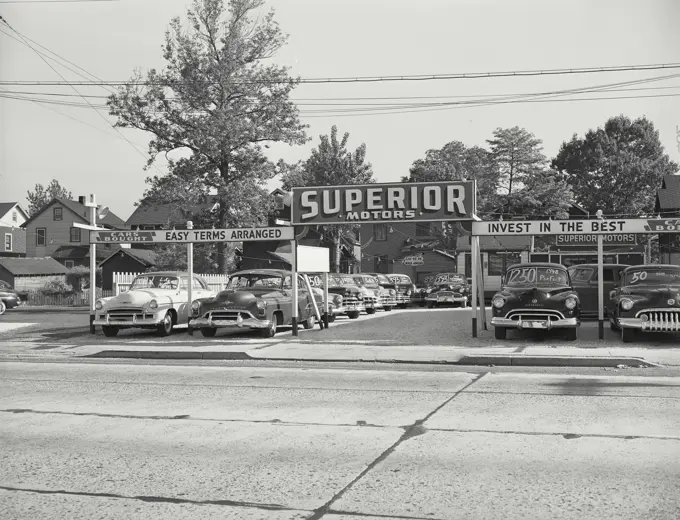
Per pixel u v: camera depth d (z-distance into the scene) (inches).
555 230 652.1
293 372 507.8
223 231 745.6
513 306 652.7
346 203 700.7
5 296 1327.5
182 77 1590.8
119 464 255.9
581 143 3235.7
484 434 296.0
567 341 658.2
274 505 209.2
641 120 3189.0
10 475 243.0
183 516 200.5
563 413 338.3
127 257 2196.1
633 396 386.6
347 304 997.8
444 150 2150.6
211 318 719.1
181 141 1609.3
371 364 565.3
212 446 281.3
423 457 260.8
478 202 1963.6
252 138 1616.6
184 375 492.7
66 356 644.7
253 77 1609.3
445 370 520.1
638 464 246.8
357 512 201.9
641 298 615.5
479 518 195.3
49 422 328.8
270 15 1622.8
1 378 477.1
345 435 298.0
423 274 2183.8
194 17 1595.7
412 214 685.3
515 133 1998.0
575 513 198.1
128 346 677.9
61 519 199.5
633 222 634.8
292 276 735.7
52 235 2704.2
